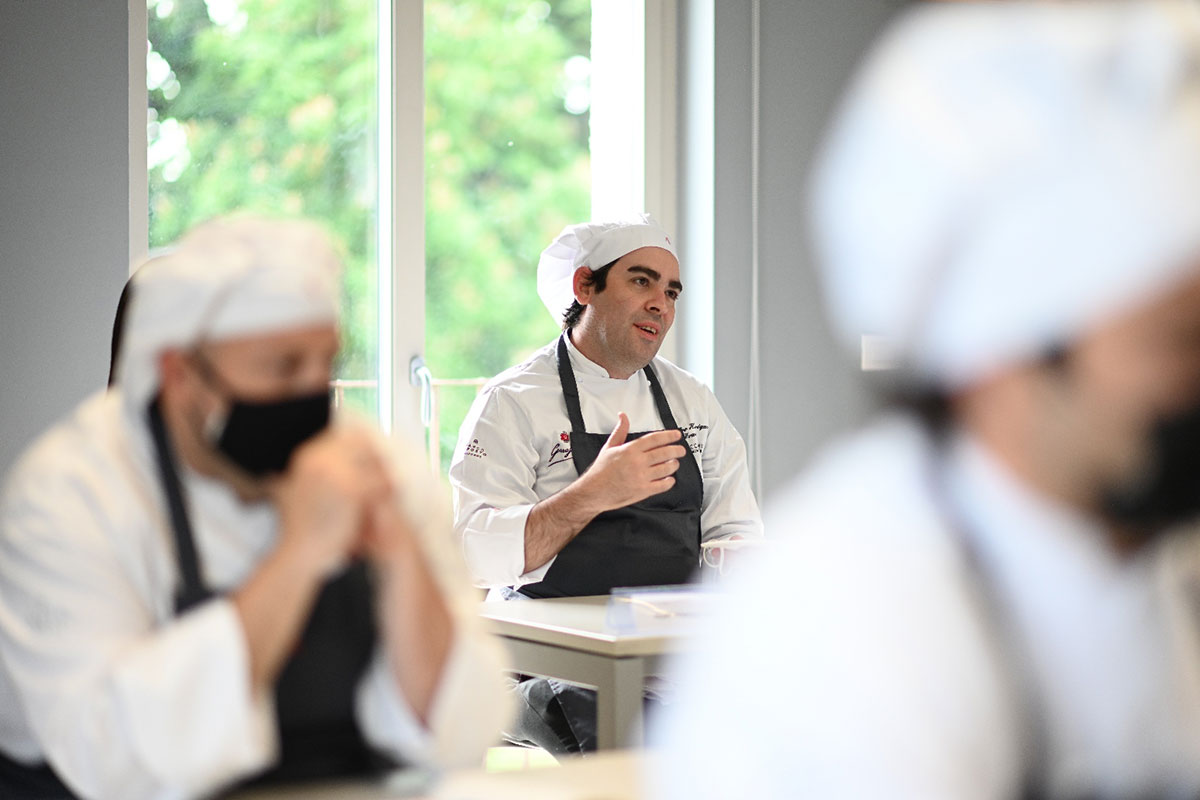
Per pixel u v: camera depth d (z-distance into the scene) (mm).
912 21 563
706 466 3090
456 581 1677
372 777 1388
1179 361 506
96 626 1391
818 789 570
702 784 613
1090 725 559
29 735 1499
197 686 1312
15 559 1419
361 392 3809
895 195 540
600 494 2621
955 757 551
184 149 3518
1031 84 514
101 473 1463
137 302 1446
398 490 1612
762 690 596
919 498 581
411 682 1471
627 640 2008
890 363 560
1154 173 488
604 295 2959
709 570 2518
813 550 601
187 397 1441
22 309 3133
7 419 3119
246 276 1409
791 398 4160
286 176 3682
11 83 3111
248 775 1439
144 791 1331
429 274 3871
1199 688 571
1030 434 543
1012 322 517
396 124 3771
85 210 3205
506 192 4008
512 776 1351
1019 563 560
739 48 4070
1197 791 563
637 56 4129
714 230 4039
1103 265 495
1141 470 537
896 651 562
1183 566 566
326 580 1486
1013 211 510
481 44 3945
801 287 4176
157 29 3475
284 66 3672
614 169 4160
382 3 3793
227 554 1478
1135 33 503
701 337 4074
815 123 4188
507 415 2891
